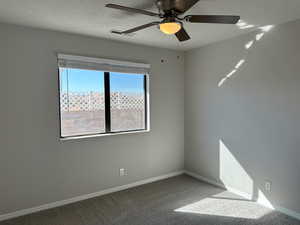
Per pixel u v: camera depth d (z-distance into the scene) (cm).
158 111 361
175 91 380
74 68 277
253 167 284
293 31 235
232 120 308
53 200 273
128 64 320
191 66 372
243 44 287
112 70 307
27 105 252
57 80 270
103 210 265
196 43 329
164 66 362
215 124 335
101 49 298
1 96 237
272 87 257
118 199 295
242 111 293
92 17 222
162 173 372
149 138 354
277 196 259
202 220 241
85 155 295
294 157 242
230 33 281
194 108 371
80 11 207
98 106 310
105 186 313
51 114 268
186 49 368
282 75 247
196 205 276
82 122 297
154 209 267
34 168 259
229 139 314
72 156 285
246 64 284
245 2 190
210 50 335
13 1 184
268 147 266
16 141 247
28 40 249
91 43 290
